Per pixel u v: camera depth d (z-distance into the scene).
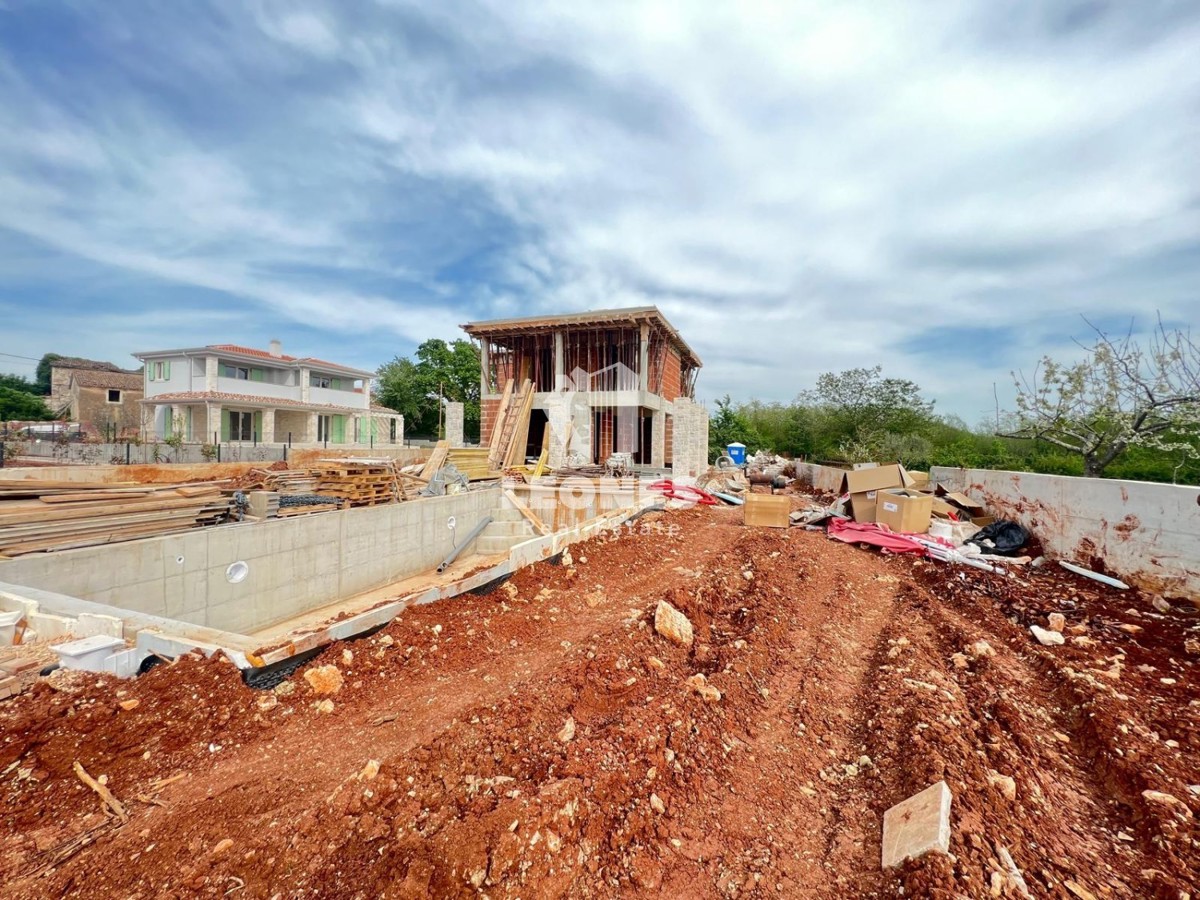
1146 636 4.67
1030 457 12.68
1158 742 3.03
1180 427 8.14
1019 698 3.67
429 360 39.22
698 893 2.26
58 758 2.97
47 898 2.18
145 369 25.20
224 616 7.52
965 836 2.28
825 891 2.24
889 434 21.44
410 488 12.37
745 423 30.97
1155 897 2.09
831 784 3.00
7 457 16.02
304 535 8.60
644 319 17.78
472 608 5.89
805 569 7.05
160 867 2.32
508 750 3.11
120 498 7.58
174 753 3.25
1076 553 6.71
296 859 2.32
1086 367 9.39
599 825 2.51
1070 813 2.63
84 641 3.82
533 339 20.03
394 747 3.37
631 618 5.56
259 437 25.00
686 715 3.40
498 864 2.21
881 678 4.01
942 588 6.41
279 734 3.56
